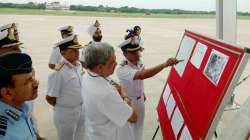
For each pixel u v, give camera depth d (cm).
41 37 1448
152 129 432
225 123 418
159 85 672
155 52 1102
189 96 188
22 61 127
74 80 299
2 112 126
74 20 2347
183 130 182
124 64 284
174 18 3384
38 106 536
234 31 444
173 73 251
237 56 139
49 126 450
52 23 2083
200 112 162
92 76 192
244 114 188
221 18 466
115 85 209
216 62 161
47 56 987
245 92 580
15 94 128
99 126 196
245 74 686
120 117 191
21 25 1919
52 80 292
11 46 277
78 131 326
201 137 152
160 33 1753
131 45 274
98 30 499
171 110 222
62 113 305
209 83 162
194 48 207
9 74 124
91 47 189
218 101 145
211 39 178
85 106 201
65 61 297
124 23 2330
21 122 131
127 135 251
